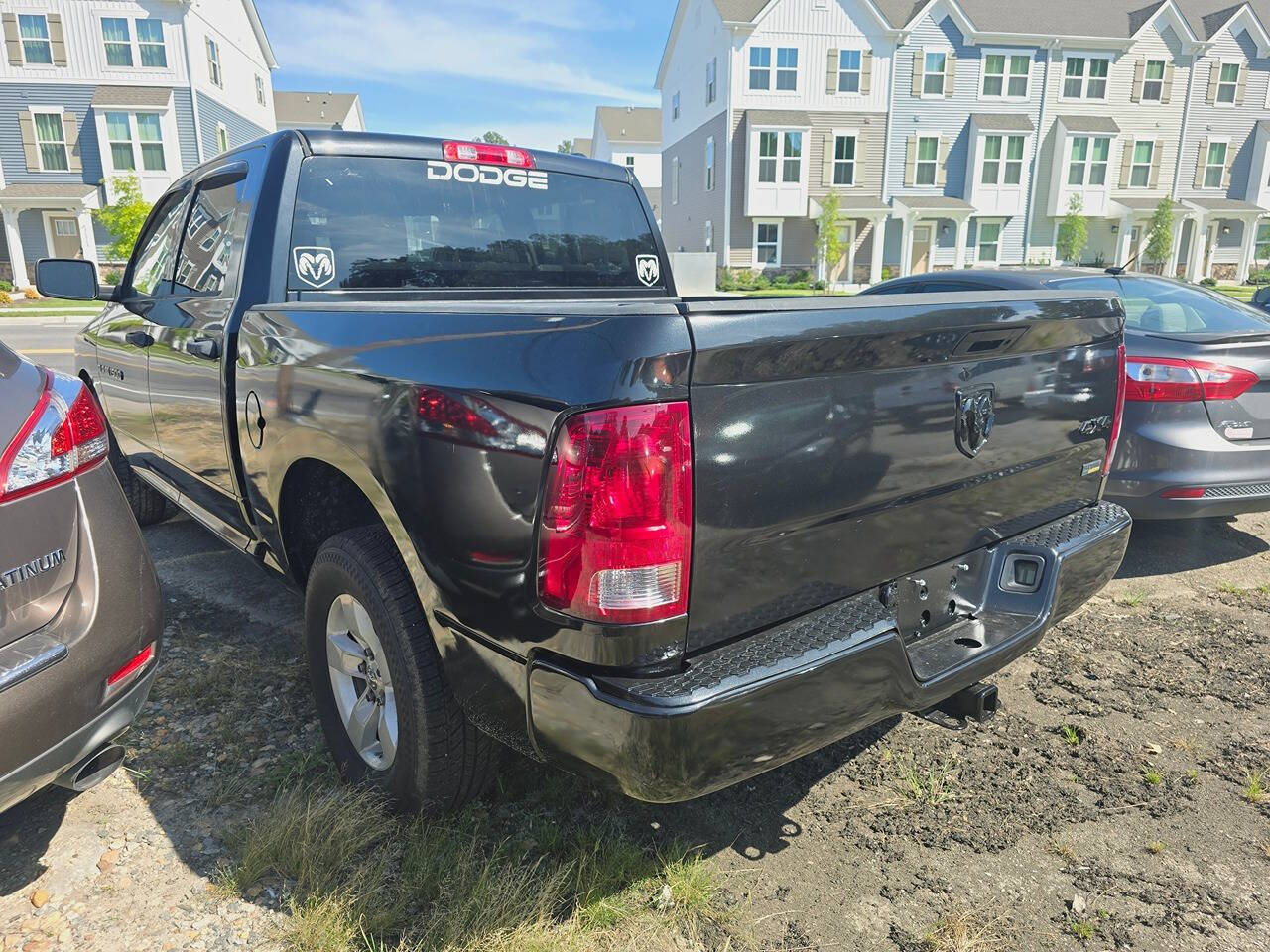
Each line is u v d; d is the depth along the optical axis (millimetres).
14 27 26828
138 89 27531
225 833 2402
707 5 30984
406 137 3375
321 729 2867
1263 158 33562
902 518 2182
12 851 2361
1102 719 3162
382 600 2248
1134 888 2328
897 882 2334
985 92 31266
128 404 4121
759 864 2391
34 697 1940
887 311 1954
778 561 1901
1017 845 2488
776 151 30031
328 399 2338
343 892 2178
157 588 2371
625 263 3990
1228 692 3357
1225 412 4281
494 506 1828
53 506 2086
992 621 2520
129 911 2148
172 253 3852
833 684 1907
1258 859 2447
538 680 1823
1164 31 31953
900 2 31203
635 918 2170
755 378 1769
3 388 2062
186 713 3045
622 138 51781
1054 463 2674
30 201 27297
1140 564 4809
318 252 3094
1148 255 32594
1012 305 2289
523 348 1821
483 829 2441
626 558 1674
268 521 2857
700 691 1711
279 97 46156
